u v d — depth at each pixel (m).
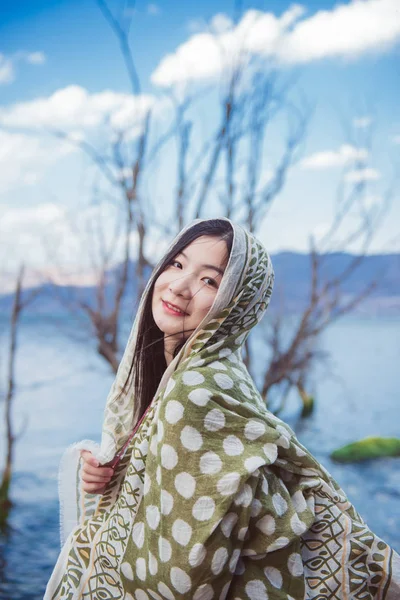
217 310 1.52
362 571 1.49
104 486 1.62
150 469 1.44
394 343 32.16
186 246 1.60
